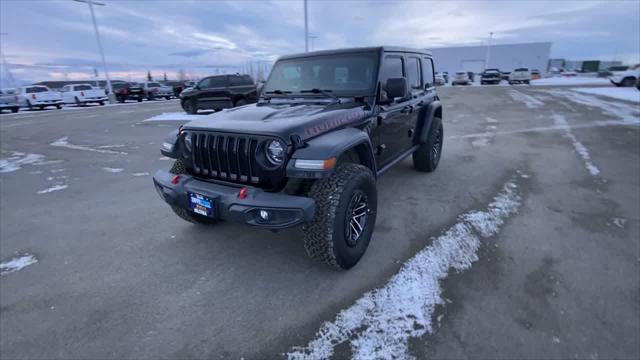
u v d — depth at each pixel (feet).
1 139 33.06
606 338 6.86
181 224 12.54
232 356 6.66
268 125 8.43
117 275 9.45
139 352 6.81
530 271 9.11
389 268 9.39
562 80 145.07
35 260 10.36
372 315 7.64
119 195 15.90
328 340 6.98
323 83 12.06
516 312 7.61
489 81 132.16
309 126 8.56
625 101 52.37
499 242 10.61
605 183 15.74
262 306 8.03
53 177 19.26
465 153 22.22
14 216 13.76
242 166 8.52
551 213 12.61
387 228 11.69
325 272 9.30
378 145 11.75
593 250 10.07
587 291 8.26
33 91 74.54
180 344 6.97
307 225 8.39
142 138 31.48
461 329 7.16
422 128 16.03
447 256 9.92
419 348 6.72
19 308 8.18
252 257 10.18
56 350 6.91
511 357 6.46
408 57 14.29
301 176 7.84
